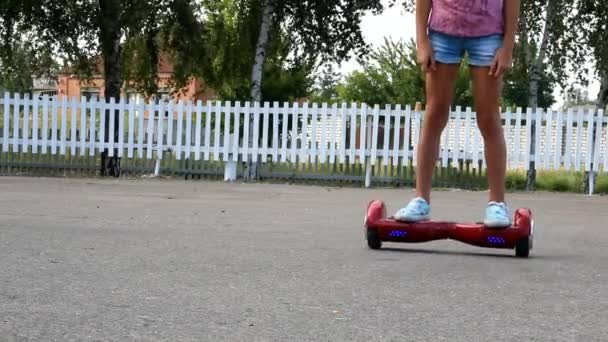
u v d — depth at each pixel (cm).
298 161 1538
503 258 519
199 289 390
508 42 530
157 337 299
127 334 302
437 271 458
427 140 541
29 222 674
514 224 520
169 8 1766
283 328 316
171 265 460
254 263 475
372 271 454
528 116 1487
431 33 540
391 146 1508
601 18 1734
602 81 1773
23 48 1848
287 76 2591
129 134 1575
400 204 1052
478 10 529
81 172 1602
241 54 1964
